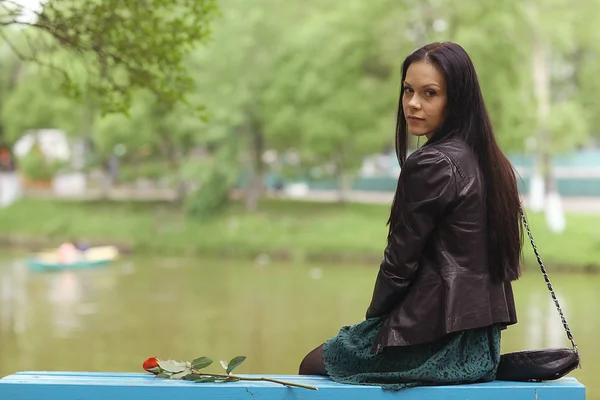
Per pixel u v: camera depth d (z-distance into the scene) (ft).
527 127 70.79
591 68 82.53
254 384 9.41
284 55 79.97
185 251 78.59
